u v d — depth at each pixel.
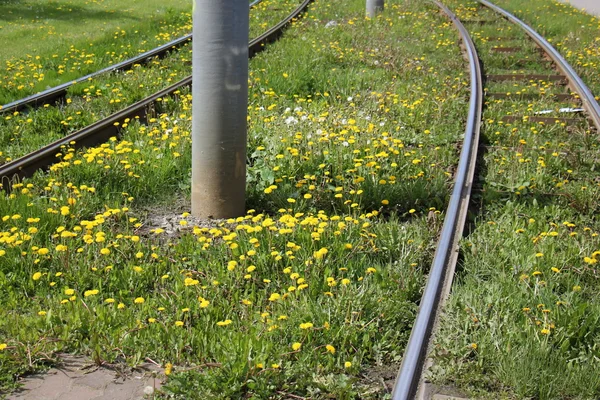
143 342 3.54
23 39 15.25
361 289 4.02
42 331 3.59
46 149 6.50
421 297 4.05
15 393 3.17
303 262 4.41
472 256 4.54
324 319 3.71
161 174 6.18
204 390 3.15
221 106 5.26
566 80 10.24
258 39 12.91
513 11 17.75
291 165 6.18
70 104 8.81
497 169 6.36
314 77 9.95
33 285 4.21
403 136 7.36
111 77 10.11
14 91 9.62
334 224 4.98
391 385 3.33
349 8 18.97
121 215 5.30
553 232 4.70
